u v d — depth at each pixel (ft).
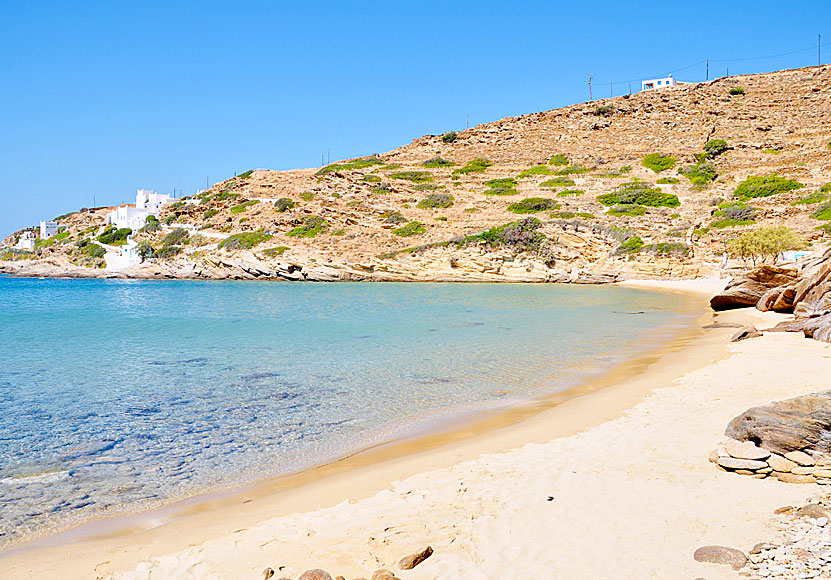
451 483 24.99
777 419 24.39
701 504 20.89
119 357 67.41
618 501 21.67
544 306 127.95
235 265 248.11
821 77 354.54
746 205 227.40
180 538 21.04
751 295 101.50
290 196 305.32
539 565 17.25
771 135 306.76
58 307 144.36
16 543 21.34
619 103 376.68
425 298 154.61
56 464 30.63
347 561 18.06
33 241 394.11
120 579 17.92
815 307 73.92
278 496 25.41
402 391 47.37
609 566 16.93
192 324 103.40
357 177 315.17
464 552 18.31
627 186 272.51
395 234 248.52
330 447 33.04
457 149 373.81
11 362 64.54
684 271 190.49
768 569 15.92
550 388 47.14
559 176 301.43
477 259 214.90
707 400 36.81
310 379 52.80
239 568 18.13
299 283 227.61
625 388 43.73
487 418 38.24
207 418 39.58
